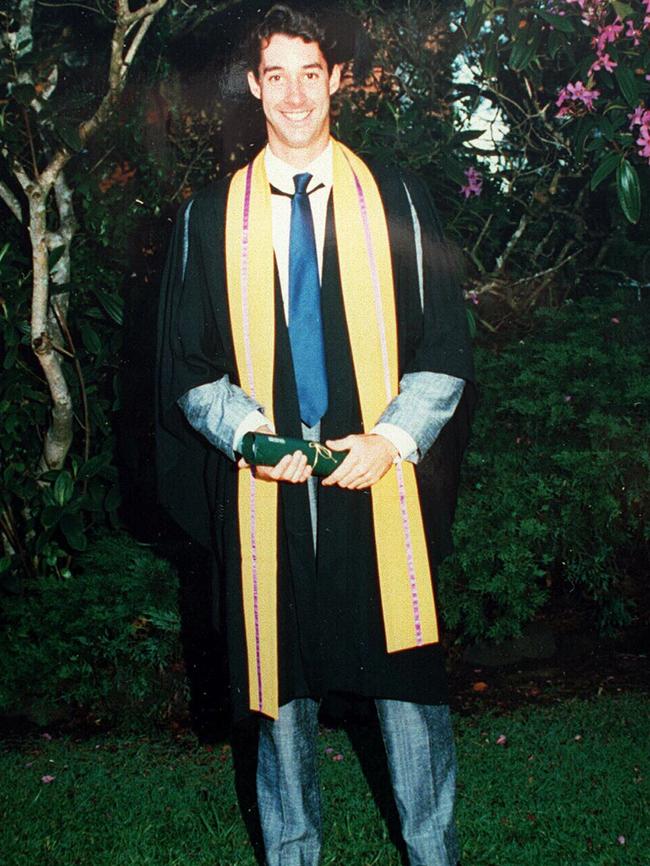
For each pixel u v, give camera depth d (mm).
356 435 2176
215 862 2719
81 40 4867
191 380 2275
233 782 3250
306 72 2213
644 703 3734
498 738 3453
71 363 4516
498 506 4195
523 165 5680
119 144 4578
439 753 2250
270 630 2232
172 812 3027
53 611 4020
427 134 5047
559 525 4234
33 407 4312
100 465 4246
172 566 4133
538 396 4598
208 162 5016
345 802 3020
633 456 4273
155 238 4621
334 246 2246
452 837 2248
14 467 4340
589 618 4480
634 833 2762
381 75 5316
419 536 2268
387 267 2260
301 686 2234
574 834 2770
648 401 4504
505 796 2996
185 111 4965
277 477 2102
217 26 4953
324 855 2701
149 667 3990
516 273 5770
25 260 4270
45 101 3900
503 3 4105
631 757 3225
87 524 4574
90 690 3975
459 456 2402
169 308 2363
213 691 3963
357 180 2285
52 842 2846
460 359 2260
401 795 2236
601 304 5199
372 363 2238
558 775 3102
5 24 4270
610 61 4160
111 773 3391
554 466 4402
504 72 5668
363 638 2215
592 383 4566
